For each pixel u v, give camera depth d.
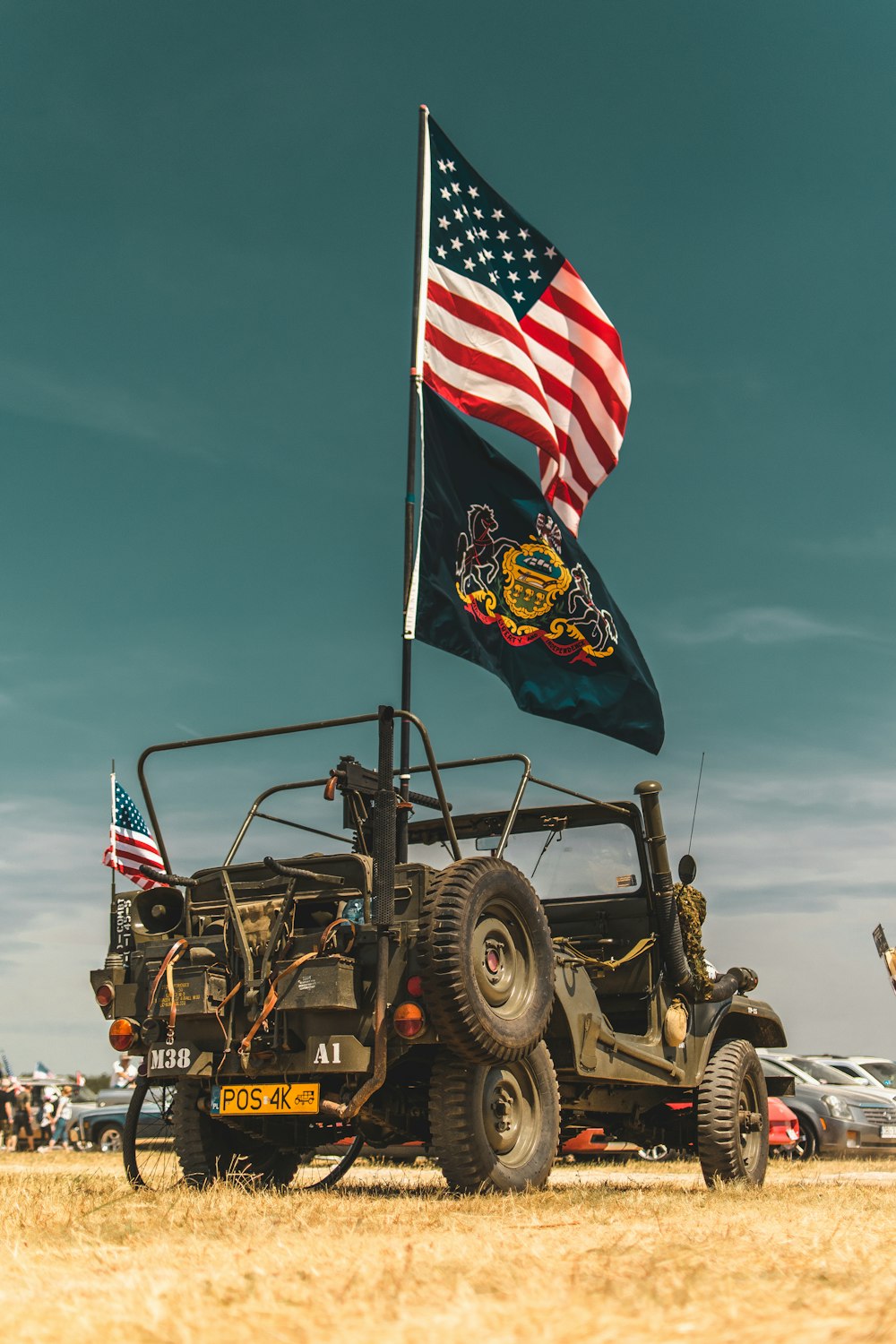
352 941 6.72
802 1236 4.84
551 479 11.34
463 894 6.62
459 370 10.64
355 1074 6.84
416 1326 2.89
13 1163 15.45
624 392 11.57
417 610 9.58
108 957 7.43
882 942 10.09
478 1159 6.69
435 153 10.94
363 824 7.46
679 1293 3.24
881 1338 2.69
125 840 12.81
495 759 7.98
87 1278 3.80
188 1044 7.03
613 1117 8.78
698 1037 8.64
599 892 8.82
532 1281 3.51
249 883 7.32
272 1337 2.80
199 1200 6.38
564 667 10.30
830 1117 17.20
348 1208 6.05
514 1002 6.90
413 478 9.88
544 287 11.46
